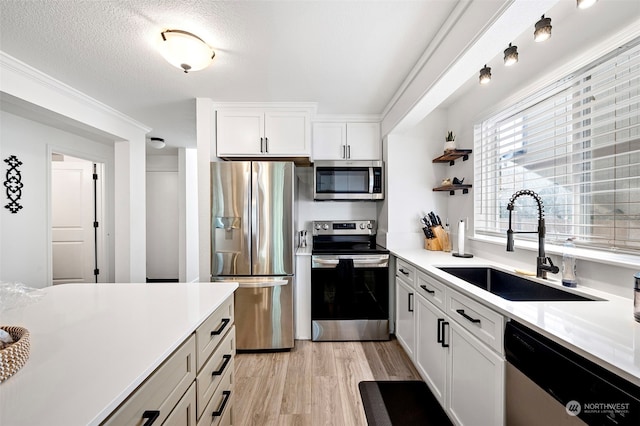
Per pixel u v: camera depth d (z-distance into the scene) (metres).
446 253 2.32
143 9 1.31
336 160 2.75
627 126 1.13
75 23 1.40
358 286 2.44
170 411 0.76
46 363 0.64
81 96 2.24
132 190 3.01
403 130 2.48
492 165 2.06
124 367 0.63
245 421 1.53
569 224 1.42
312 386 1.84
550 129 1.52
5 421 0.46
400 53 1.69
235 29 1.46
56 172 3.50
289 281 2.29
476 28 1.21
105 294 1.20
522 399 0.94
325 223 2.98
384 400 1.70
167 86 2.14
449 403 1.43
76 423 0.46
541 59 1.50
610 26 1.14
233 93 2.27
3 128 2.36
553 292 1.31
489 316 1.10
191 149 4.33
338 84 2.11
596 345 0.72
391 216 2.64
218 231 2.30
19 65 1.76
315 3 1.28
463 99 2.35
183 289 1.29
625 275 1.10
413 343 1.98
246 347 2.29
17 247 2.48
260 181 2.29
